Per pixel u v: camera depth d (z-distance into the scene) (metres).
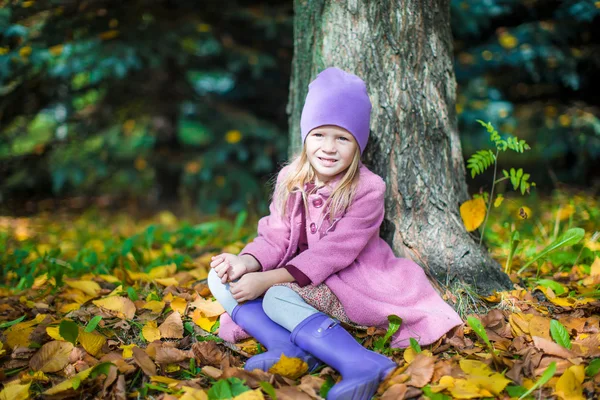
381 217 2.19
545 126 5.27
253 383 1.71
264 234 2.24
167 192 6.27
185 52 5.11
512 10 5.07
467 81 5.24
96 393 1.73
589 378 1.70
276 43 5.57
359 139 2.12
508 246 3.03
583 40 5.00
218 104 5.74
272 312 1.93
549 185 5.45
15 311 2.42
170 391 1.70
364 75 2.43
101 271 3.08
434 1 2.46
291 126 2.80
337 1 2.46
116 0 4.40
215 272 2.08
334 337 1.80
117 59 4.47
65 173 5.39
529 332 1.94
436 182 2.45
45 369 1.85
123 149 6.08
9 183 5.68
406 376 1.68
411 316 1.99
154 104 5.81
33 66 4.36
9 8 3.78
